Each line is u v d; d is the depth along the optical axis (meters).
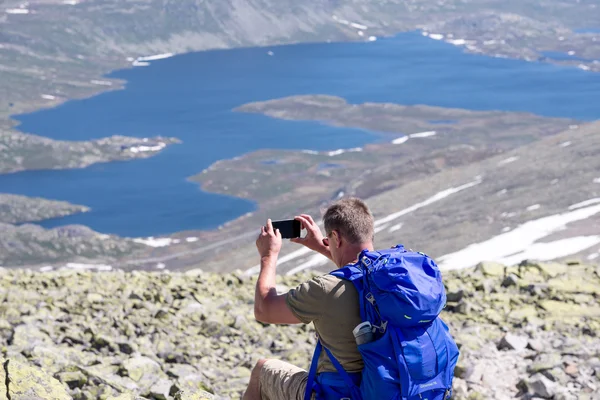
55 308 10.11
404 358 3.86
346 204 4.23
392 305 3.87
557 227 148.00
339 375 4.05
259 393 4.48
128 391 5.79
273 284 4.22
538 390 6.62
